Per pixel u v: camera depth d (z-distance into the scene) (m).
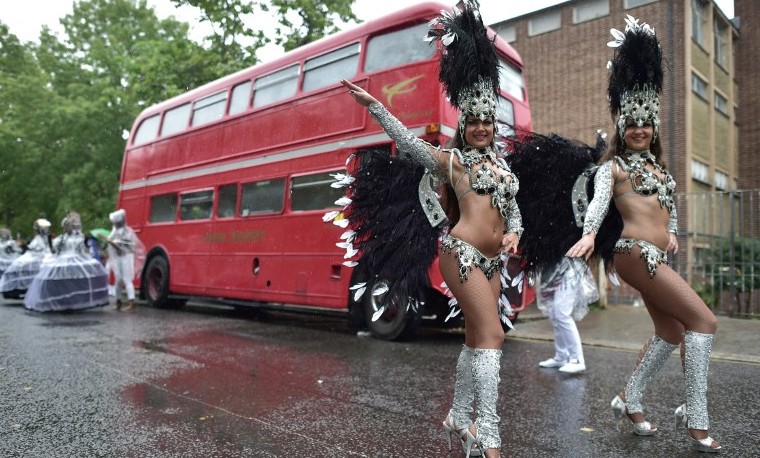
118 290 12.07
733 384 5.53
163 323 9.98
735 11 20.41
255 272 10.16
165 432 3.93
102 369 5.95
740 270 10.77
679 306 3.45
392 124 3.26
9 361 6.31
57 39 26.81
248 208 10.48
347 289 8.52
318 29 16.28
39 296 11.28
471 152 3.24
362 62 8.63
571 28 17.06
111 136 24.06
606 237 3.88
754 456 3.47
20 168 24.97
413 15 8.11
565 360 6.35
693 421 3.53
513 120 8.93
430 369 6.19
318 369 6.14
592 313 11.54
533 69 17.78
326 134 9.04
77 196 23.62
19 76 26.08
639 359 3.88
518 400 4.91
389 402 4.79
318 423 4.17
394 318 8.18
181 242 12.19
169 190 12.75
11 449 3.57
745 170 19.83
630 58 3.56
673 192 3.67
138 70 17.88
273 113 10.18
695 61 16.14
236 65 16.44
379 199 3.75
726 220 16.28
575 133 16.80
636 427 3.91
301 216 9.31
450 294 3.59
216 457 3.46
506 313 3.82
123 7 26.92
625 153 3.65
